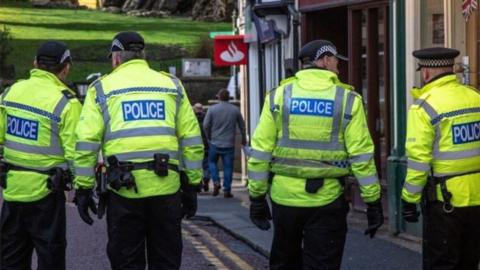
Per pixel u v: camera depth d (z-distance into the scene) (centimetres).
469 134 1162
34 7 10781
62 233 1269
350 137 1132
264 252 1808
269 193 1185
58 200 1262
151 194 1138
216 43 3334
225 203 2756
